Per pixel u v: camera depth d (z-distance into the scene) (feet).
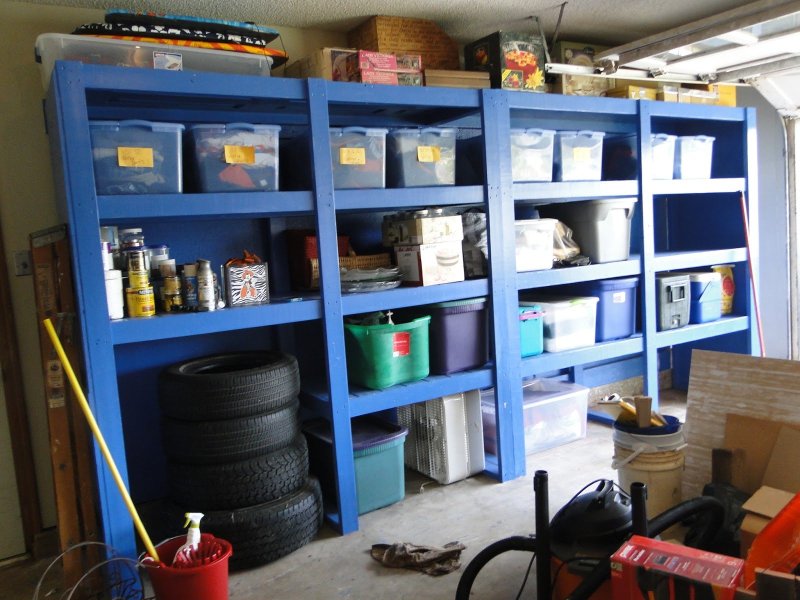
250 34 8.93
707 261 13.67
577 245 12.48
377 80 9.62
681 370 15.97
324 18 10.87
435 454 10.75
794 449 7.45
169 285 8.23
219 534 8.11
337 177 9.25
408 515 9.64
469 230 10.88
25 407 9.29
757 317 14.40
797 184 14.62
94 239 7.34
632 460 7.70
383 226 10.88
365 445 9.58
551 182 11.32
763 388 8.04
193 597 6.70
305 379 10.84
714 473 7.89
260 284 8.78
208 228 10.43
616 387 15.37
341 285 9.62
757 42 10.76
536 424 11.86
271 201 8.51
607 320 12.61
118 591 7.54
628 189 12.39
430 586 7.72
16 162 9.16
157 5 9.72
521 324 11.32
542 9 11.31
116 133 7.59
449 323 10.39
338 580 7.98
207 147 8.20
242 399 8.18
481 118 10.30
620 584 5.06
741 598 4.48
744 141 14.20
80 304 7.29
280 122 10.49
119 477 6.98
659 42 10.83
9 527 9.27
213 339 10.62
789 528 5.16
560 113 12.27
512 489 10.34
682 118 13.80
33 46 9.22
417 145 9.93
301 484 8.93
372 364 9.70
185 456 8.23
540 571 5.86
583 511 6.22
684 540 7.21
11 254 9.13
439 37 11.34
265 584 7.97
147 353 10.06
